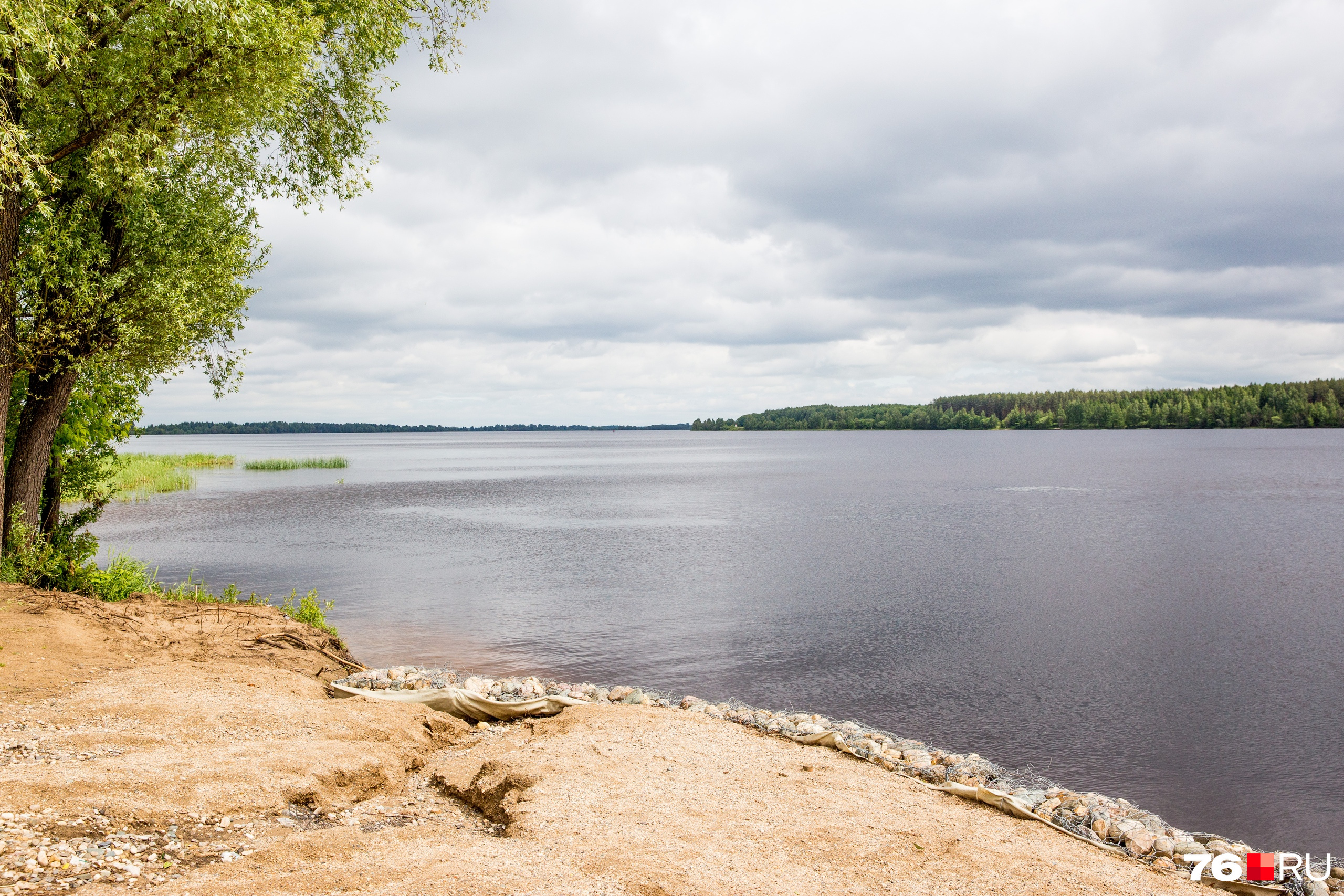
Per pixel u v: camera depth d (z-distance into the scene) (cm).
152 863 492
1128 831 744
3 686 870
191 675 1002
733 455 15625
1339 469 8325
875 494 5916
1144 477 7450
